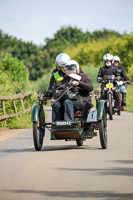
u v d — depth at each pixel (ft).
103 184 45.24
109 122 113.19
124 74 130.93
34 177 48.96
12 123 109.19
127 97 198.90
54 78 72.74
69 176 49.16
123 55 328.70
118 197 40.19
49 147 73.31
